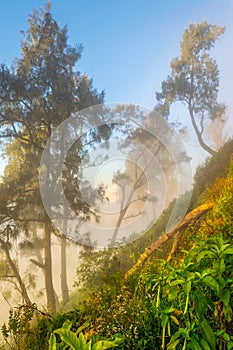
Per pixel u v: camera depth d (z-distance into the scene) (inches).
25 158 280.4
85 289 127.0
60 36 295.6
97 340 51.3
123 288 87.4
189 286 50.5
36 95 272.8
